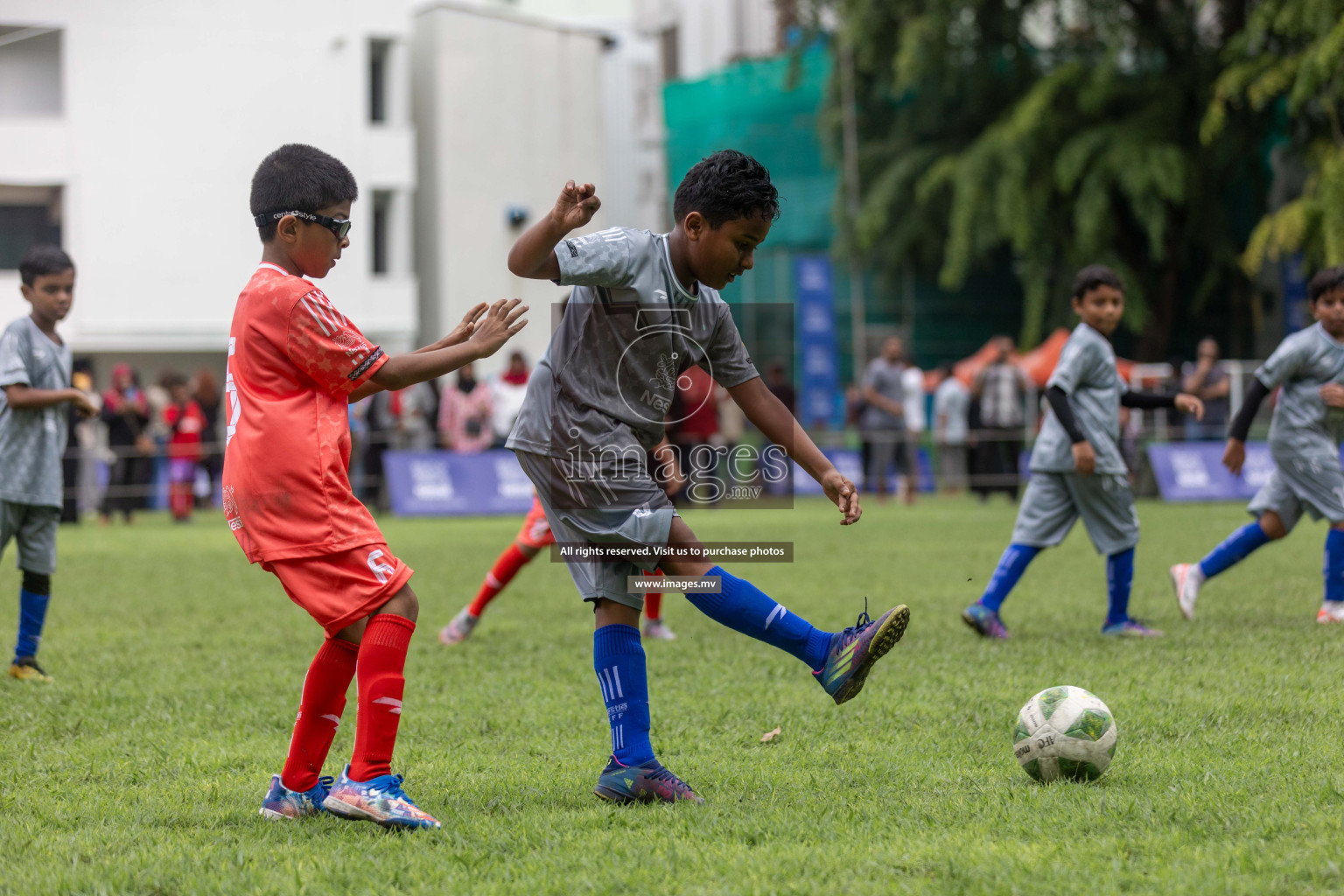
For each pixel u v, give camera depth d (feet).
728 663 24.48
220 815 14.25
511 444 15.20
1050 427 27.22
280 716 19.97
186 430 74.02
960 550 47.75
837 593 35.09
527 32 128.67
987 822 13.25
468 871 11.96
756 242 14.46
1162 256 108.68
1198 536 52.65
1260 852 11.83
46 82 112.27
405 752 17.33
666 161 143.64
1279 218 95.55
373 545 13.67
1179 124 114.11
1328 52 89.56
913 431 81.87
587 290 14.65
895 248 126.72
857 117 129.80
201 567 45.93
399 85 121.80
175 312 114.11
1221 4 113.91
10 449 23.02
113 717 20.06
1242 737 17.02
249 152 115.75
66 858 12.62
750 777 15.58
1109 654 24.18
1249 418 28.43
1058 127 113.70
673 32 155.33
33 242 112.88
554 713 19.92
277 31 116.16
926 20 115.24
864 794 14.62
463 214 125.80
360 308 118.21
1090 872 11.39
